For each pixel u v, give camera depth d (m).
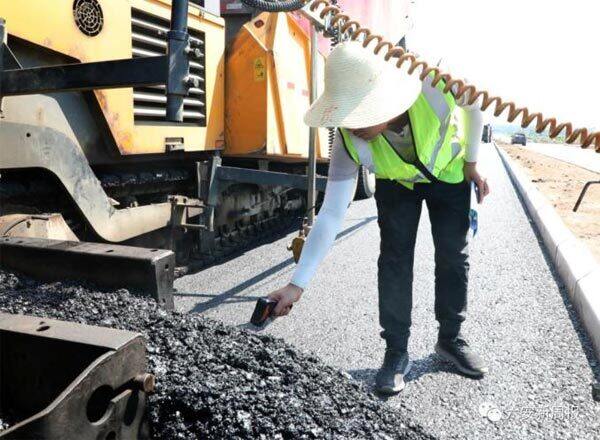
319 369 1.85
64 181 2.90
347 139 2.17
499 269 4.59
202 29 4.20
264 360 1.79
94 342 1.26
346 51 1.88
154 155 3.90
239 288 4.09
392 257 2.57
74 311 1.91
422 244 5.48
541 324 3.38
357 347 3.06
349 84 1.83
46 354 1.31
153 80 1.90
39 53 2.88
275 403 1.55
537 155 25.52
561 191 11.02
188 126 4.12
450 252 2.58
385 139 2.19
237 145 4.64
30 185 2.88
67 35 2.99
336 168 2.22
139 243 3.92
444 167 2.39
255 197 5.47
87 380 1.14
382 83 1.85
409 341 3.11
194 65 4.16
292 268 4.61
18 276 2.18
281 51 4.70
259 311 1.80
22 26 2.71
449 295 2.65
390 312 2.58
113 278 2.07
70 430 1.09
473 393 2.54
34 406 1.35
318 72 5.52
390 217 2.53
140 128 3.61
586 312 3.30
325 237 2.03
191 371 1.62
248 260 4.89
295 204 6.51
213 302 3.78
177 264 4.35
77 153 3.00
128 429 1.29
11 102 2.64
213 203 4.46
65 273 2.15
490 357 2.91
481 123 2.34
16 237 2.37
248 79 4.55
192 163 4.48
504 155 22.69
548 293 3.98
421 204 2.56
